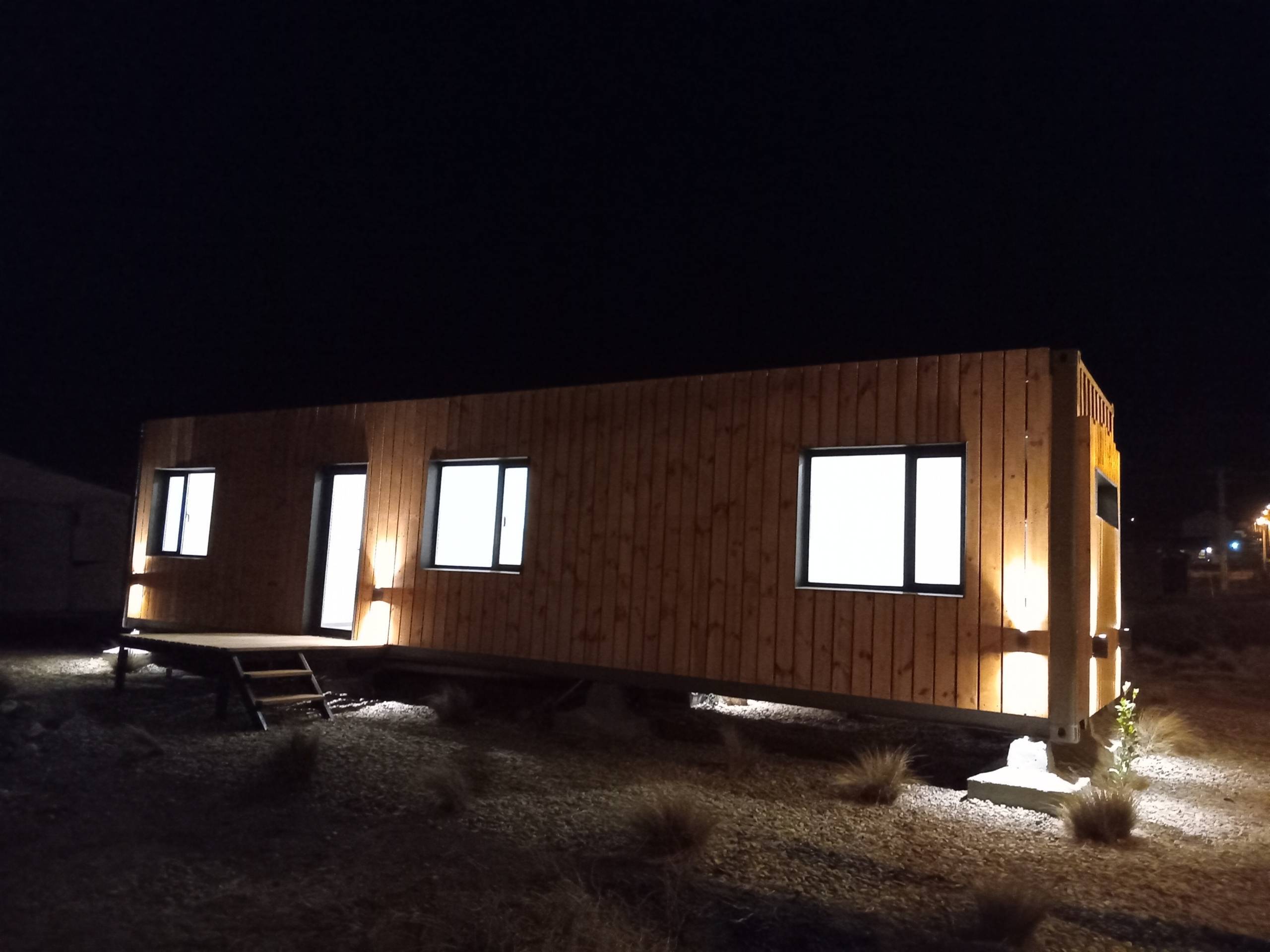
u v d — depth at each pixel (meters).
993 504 6.78
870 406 7.37
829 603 7.37
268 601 10.68
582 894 3.81
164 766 6.14
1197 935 3.88
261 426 11.19
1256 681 13.02
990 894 3.86
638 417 8.52
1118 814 5.25
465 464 9.70
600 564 8.55
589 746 7.53
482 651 9.15
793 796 6.11
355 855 4.47
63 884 3.95
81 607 16.53
